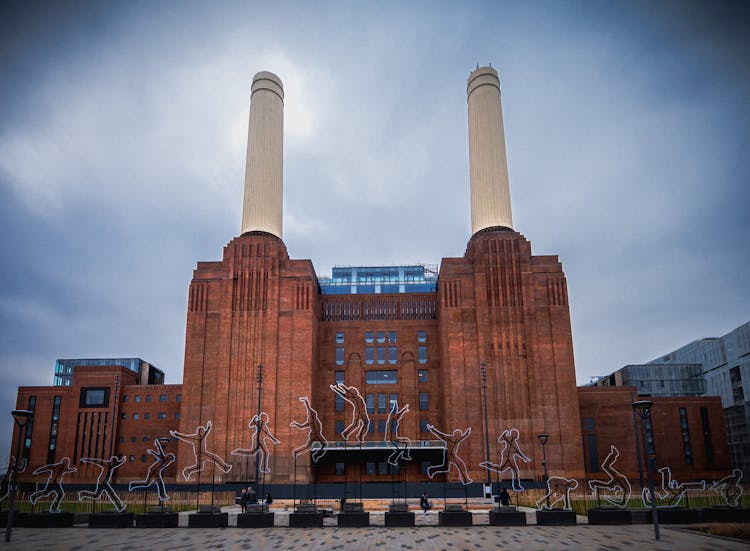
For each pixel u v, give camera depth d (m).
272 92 92.38
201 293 83.94
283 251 86.88
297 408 78.81
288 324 81.94
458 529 39.56
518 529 39.06
